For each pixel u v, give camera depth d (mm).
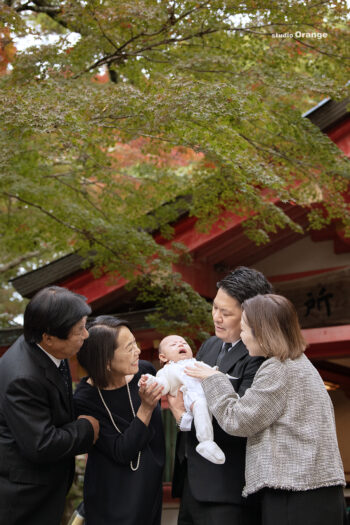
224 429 2754
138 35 5492
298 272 7449
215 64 5859
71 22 5578
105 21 5293
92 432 3000
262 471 2629
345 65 5828
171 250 6926
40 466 2918
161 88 4496
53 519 2977
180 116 4391
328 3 5152
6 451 2887
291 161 5996
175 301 6434
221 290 3205
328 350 6703
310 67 6242
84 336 3006
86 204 7355
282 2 5102
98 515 3133
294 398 2723
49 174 7090
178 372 3105
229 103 4371
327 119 6320
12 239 7391
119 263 6539
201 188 6270
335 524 2611
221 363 3201
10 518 2848
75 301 2957
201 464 3008
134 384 3344
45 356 2986
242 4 5129
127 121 4969
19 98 4254
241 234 7121
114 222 6969
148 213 6793
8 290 11820
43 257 11258
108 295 7180
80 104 4516
